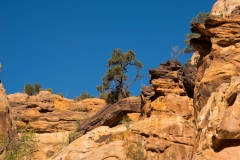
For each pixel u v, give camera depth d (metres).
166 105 31.80
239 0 48.91
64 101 52.81
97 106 53.56
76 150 31.73
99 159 31.14
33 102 49.62
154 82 32.69
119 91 54.62
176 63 33.22
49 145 43.50
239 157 18.36
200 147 20.08
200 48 27.00
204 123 21.38
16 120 47.56
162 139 30.48
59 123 48.41
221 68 24.94
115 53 56.38
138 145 30.83
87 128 38.72
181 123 30.83
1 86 40.19
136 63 56.06
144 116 33.34
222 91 20.78
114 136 31.95
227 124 18.38
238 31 25.61
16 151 31.70
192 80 31.17
